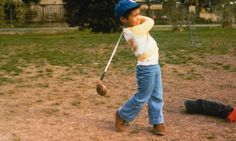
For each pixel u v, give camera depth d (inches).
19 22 1520.7
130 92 373.4
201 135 256.2
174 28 1159.0
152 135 257.1
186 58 581.3
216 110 289.4
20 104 330.3
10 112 306.5
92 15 1216.2
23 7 1566.2
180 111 307.4
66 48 726.5
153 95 258.2
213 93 368.8
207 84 408.5
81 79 434.6
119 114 261.0
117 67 508.4
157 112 256.1
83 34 1143.6
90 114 300.8
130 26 256.7
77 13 1235.9
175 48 701.9
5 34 1241.4
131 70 487.8
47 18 1690.5
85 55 621.9
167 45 750.5
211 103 293.1
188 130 265.0
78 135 256.1
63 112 305.9
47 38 968.9
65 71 484.1
